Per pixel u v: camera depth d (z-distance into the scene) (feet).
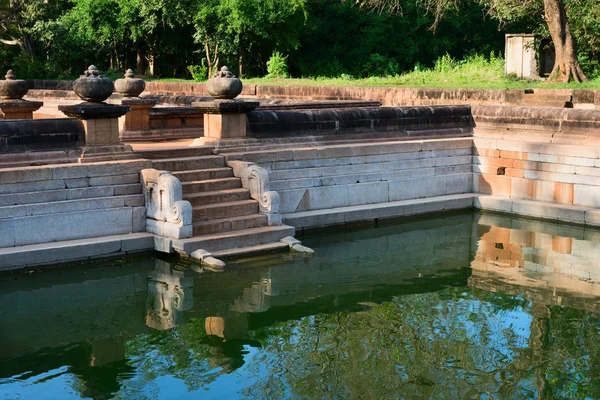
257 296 33.68
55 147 38.17
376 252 41.04
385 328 30.04
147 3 112.37
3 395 24.02
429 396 23.93
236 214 40.75
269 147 45.06
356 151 47.39
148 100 52.16
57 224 36.52
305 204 45.44
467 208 51.55
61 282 34.71
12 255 34.63
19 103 54.44
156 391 24.41
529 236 44.45
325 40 128.67
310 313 31.78
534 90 63.36
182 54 131.44
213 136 44.24
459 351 27.66
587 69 90.63
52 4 128.47
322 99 76.18
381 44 127.75
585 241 43.19
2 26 128.98
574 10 86.74
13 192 35.58
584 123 48.47
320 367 26.32
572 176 47.73
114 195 38.47
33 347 27.99
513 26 126.41
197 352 27.71
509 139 52.13
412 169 50.08
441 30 131.34
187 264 37.42
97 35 120.47
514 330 29.73
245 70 120.47
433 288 35.06
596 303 32.76
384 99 71.36
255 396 24.06
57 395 24.06
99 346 28.19
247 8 105.91
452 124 53.72
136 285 34.71
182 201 37.88
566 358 26.91
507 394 24.09
